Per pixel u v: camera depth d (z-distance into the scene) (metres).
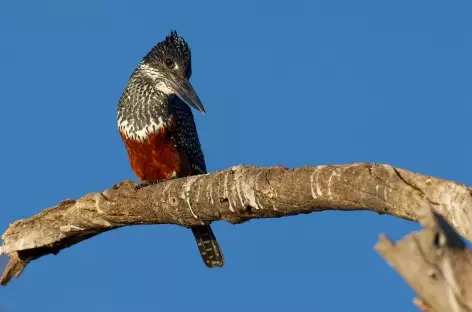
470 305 6.34
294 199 9.76
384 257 6.54
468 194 7.63
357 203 8.97
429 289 6.42
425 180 8.11
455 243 6.47
